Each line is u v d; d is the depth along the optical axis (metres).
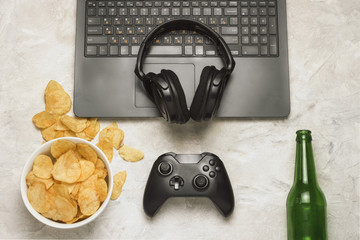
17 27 0.77
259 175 0.73
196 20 0.71
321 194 0.69
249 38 0.74
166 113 0.66
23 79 0.76
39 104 0.75
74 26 0.78
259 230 0.71
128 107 0.73
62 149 0.68
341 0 0.78
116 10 0.74
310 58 0.77
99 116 0.72
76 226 0.64
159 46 0.74
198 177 0.68
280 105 0.73
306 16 0.78
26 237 0.71
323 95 0.76
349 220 0.72
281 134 0.75
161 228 0.71
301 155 0.69
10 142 0.74
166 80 0.64
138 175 0.73
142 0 0.75
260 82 0.74
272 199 0.73
